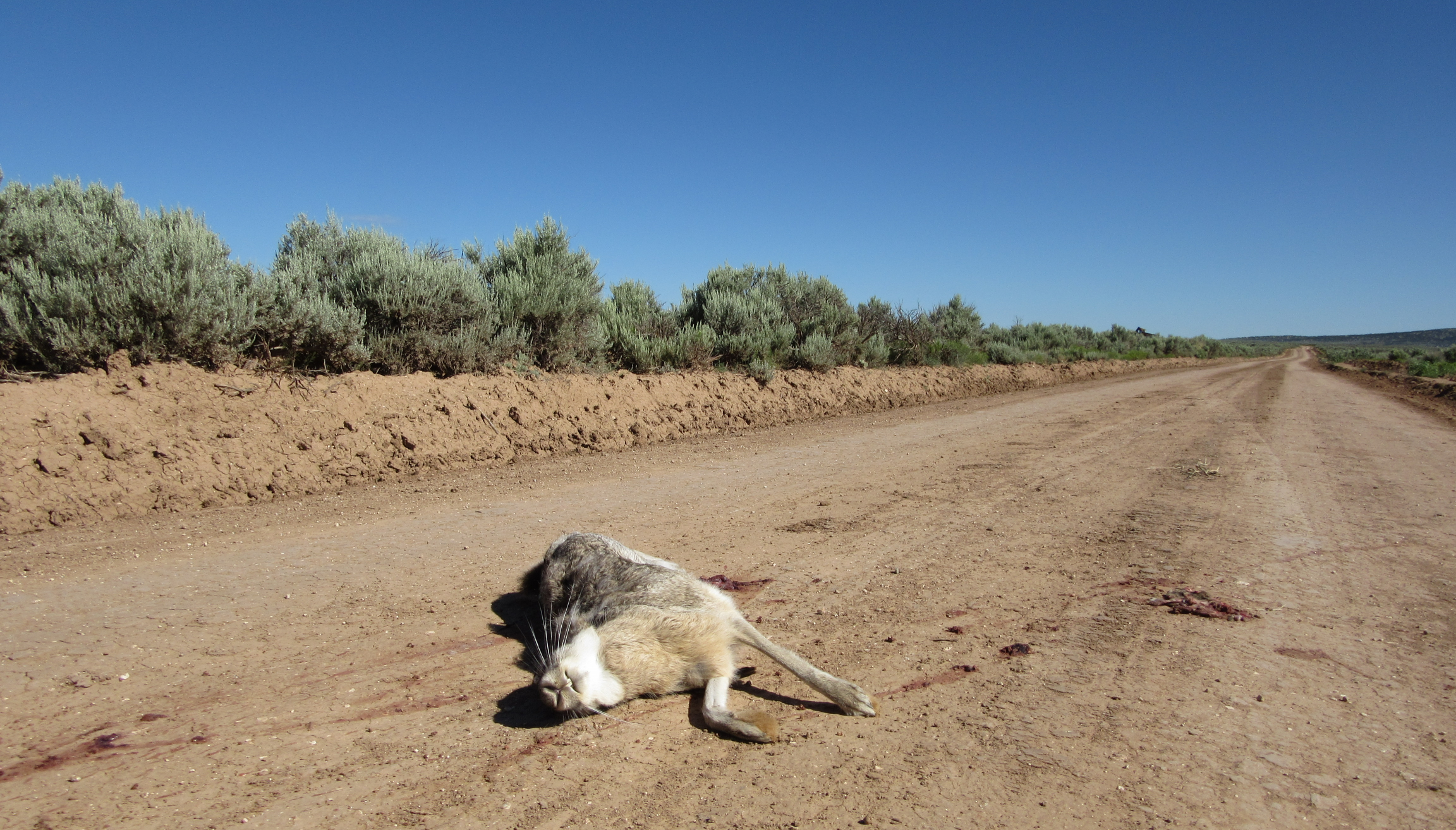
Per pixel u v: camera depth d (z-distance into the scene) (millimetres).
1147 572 5625
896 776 2961
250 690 3805
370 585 5477
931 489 8852
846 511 7758
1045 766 3012
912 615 4805
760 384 17469
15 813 2758
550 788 2918
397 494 8602
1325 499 8164
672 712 3604
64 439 7422
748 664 4176
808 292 23297
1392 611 4766
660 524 7281
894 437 13727
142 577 5605
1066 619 4688
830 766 3057
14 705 3619
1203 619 4648
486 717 3537
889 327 27812
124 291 8461
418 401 10547
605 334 15367
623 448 12312
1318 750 3115
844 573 5719
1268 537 6570
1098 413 17734
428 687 3859
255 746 3258
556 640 4242
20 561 5926
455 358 11727
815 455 11586
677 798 2844
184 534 6797
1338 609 4805
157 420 8133
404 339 11406
